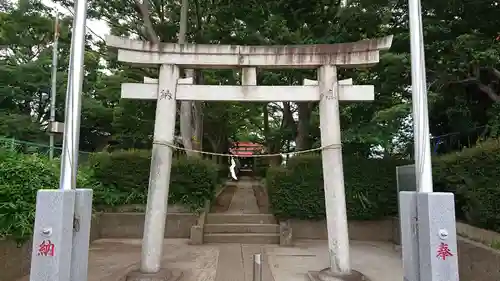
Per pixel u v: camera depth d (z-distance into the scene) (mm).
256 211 11984
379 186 10461
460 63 8555
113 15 14352
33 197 6172
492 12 8539
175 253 8453
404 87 10148
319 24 11227
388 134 9867
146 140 17609
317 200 10469
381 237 10414
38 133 14344
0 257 5430
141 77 14219
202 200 11039
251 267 7234
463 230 7621
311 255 8289
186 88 6512
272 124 27328
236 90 6512
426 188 3977
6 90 15125
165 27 14133
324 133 6383
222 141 27234
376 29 10281
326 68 6520
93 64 17922
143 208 10898
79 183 9516
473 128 10016
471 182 6992
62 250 3721
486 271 5902
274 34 11398
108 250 8742
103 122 19172
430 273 3602
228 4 12000
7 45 15445
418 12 4434
